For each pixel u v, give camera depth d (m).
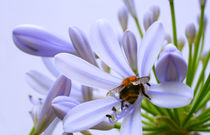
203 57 0.36
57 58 0.25
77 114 0.25
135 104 0.26
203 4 0.31
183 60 0.23
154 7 0.34
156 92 0.25
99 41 0.26
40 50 0.27
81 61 0.25
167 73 0.24
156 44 0.25
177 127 0.30
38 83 0.31
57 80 0.26
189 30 0.31
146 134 0.31
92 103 0.25
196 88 0.31
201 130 0.30
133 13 0.33
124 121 0.25
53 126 0.28
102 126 0.27
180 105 0.24
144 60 0.25
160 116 0.30
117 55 0.26
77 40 0.27
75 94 0.30
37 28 0.27
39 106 0.29
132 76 0.26
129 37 0.27
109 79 0.26
